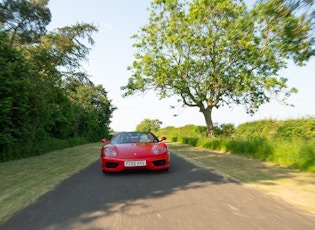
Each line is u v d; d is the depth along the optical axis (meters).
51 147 16.30
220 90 23.91
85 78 24.06
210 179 5.57
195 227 2.88
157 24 24.58
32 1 22.69
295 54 5.54
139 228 2.90
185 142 23.50
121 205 3.80
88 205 3.85
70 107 24.94
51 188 5.02
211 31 22.48
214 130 25.11
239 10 20.45
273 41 5.59
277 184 4.98
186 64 22.34
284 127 12.94
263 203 3.72
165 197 4.17
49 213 3.51
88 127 32.38
